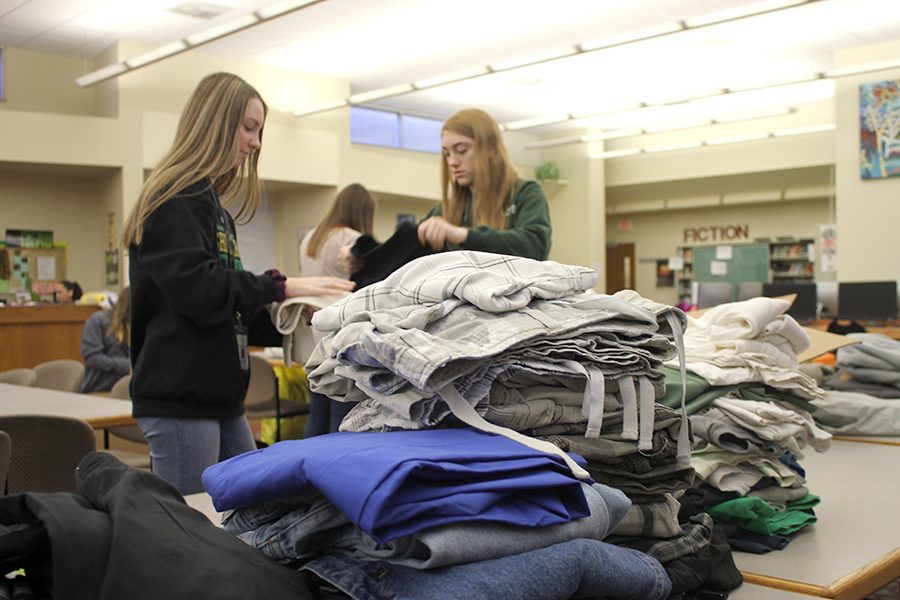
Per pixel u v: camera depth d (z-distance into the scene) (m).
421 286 1.05
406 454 0.80
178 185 1.70
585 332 1.02
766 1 8.80
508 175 2.11
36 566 0.79
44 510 0.73
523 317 1.00
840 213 10.99
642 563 0.90
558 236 16.67
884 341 2.72
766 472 1.34
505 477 0.83
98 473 0.88
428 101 13.75
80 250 11.52
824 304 9.26
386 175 13.35
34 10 9.43
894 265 10.63
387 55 11.26
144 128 10.71
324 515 0.86
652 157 16.30
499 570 0.78
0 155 9.83
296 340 1.83
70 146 10.24
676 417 1.08
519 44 10.75
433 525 0.78
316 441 0.94
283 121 11.95
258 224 13.06
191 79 11.10
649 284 18.03
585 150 16.31
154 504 0.82
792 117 14.59
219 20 9.76
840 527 1.39
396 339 0.93
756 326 1.54
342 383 1.08
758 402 1.44
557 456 0.88
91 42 10.59
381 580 0.80
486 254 1.11
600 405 0.98
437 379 0.90
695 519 1.16
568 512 0.86
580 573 0.82
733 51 11.07
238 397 1.80
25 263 11.10
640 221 18.14
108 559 0.72
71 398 3.31
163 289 1.66
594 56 11.23
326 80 12.34
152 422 1.72
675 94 13.37
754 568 1.17
